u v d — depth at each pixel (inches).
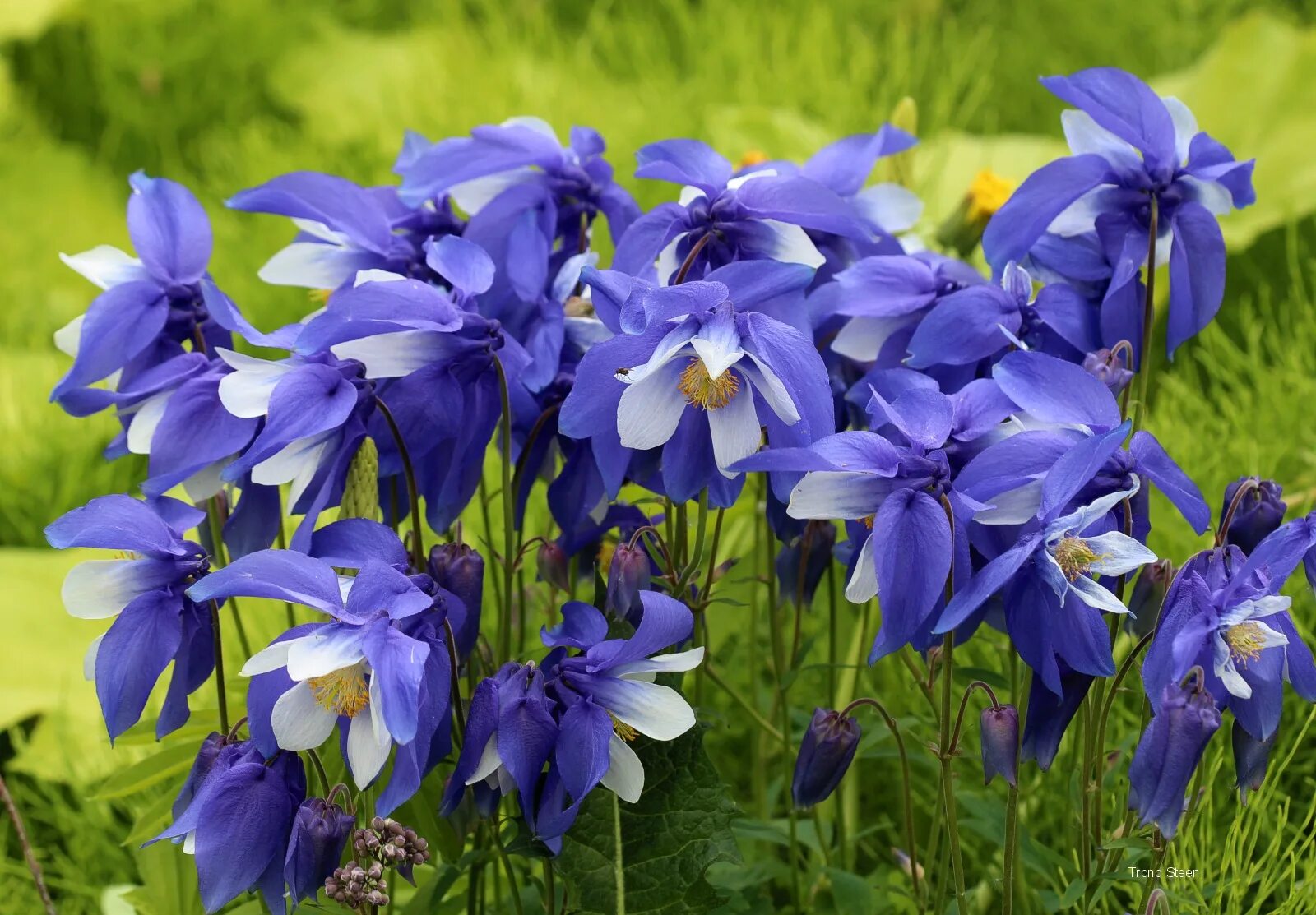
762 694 53.9
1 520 71.9
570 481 48.3
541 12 119.4
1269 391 62.3
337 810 44.8
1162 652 44.8
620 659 45.3
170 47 118.8
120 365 48.3
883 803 55.4
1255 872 49.9
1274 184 83.7
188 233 48.7
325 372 46.0
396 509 48.4
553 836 45.6
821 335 49.3
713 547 48.9
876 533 44.8
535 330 48.8
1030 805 52.6
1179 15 111.7
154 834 50.0
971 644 54.7
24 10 120.6
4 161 111.2
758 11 116.6
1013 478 45.0
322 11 130.1
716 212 47.6
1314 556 45.1
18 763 57.4
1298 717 53.6
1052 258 49.1
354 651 43.9
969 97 99.3
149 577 45.8
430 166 49.5
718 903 47.4
